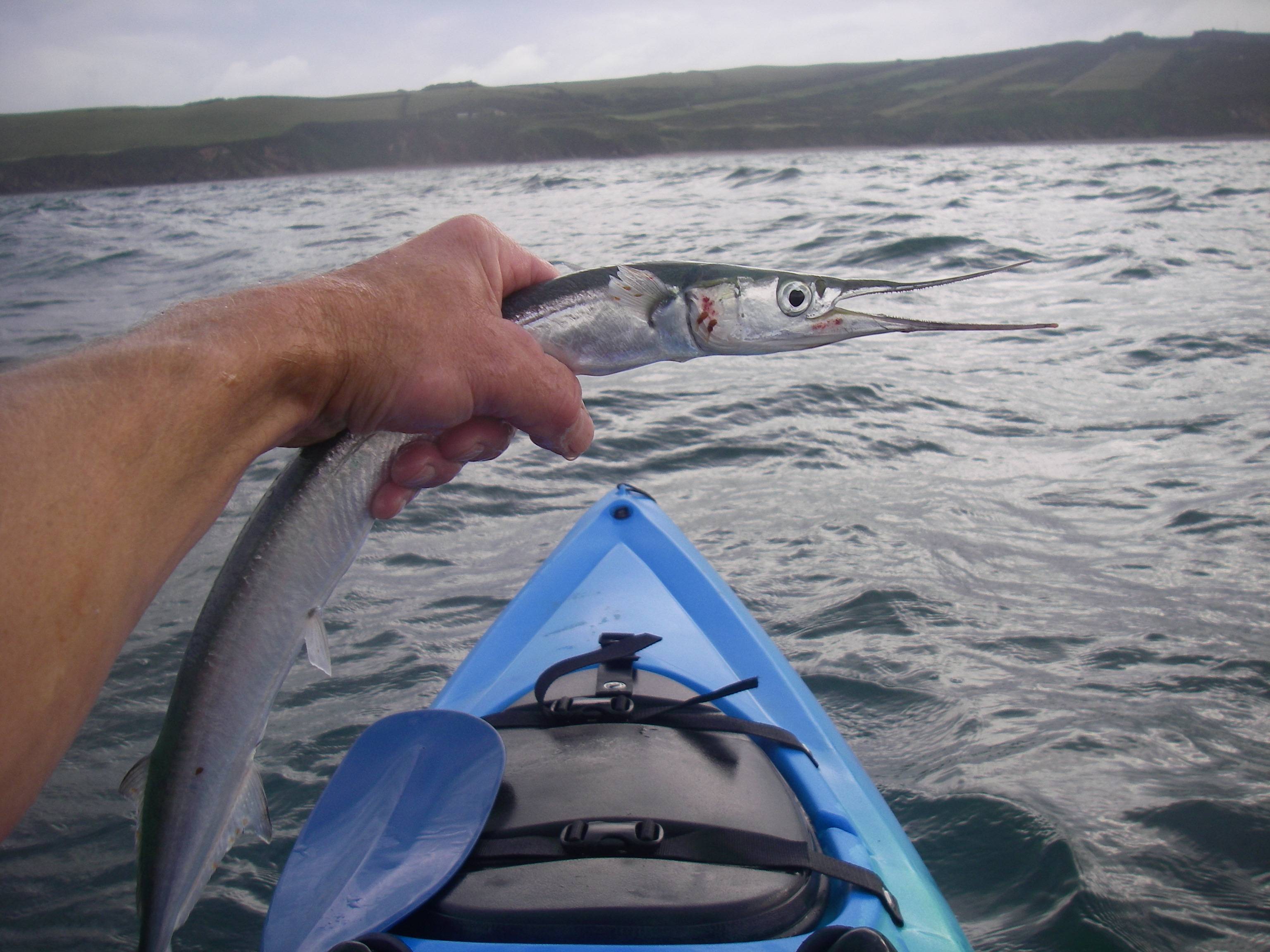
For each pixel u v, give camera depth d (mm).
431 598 1579
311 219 9203
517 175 17469
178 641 1480
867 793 862
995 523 1789
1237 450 2070
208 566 1734
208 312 388
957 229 5500
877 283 611
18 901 1006
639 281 585
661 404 2596
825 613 1478
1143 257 4375
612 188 11734
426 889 654
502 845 688
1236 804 1049
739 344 596
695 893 652
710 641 1066
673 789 730
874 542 1719
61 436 289
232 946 953
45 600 268
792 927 654
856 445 2223
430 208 9883
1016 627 1422
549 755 775
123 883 1029
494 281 491
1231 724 1186
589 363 584
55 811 1128
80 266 6250
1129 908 923
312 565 560
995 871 980
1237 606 1459
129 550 299
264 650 560
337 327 414
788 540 1734
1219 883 953
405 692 1313
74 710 281
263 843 1073
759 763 794
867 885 681
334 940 640
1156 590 1521
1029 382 2660
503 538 1809
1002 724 1197
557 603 1144
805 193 8812
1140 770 1109
